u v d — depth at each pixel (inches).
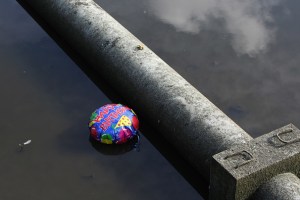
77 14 331.9
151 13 367.9
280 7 369.1
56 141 300.5
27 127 305.9
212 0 377.7
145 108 300.7
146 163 292.5
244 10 367.9
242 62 334.6
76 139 301.0
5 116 310.7
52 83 326.0
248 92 320.2
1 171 289.6
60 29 342.0
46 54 341.7
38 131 304.3
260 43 345.4
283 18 360.8
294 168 263.6
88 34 325.1
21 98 319.0
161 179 287.1
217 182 262.8
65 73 331.3
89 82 327.0
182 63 335.3
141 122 307.0
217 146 274.8
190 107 286.7
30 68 334.0
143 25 358.9
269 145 262.4
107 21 325.4
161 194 282.0
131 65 307.0
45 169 290.2
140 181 286.2
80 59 339.0
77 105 315.3
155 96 296.2
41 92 321.4
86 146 298.5
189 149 283.9
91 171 289.6
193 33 352.5
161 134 300.2
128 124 295.4
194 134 281.7
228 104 315.0
